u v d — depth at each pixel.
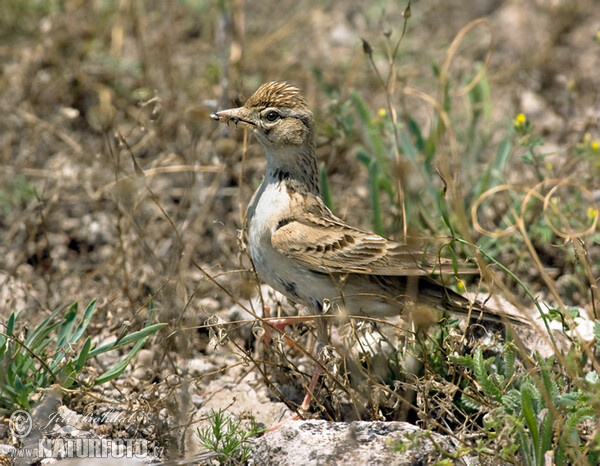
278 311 10.79
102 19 16.89
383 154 13.11
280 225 9.98
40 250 13.14
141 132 14.98
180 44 17.27
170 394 9.08
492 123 15.98
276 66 16.73
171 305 10.34
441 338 9.73
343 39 18.59
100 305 11.21
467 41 18.53
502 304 10.86
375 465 7.88
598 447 7.58
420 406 8.95
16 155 14.93
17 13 16.66
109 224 13.58
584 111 16.34
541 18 18.91
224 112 10.24
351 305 9.98
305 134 10.14
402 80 16.00
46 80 15.61
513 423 7.87
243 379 10.46
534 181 13.32
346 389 8.99
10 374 9.25
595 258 12.44
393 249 9.84
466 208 13.16
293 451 8.16
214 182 13.27
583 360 9.23
